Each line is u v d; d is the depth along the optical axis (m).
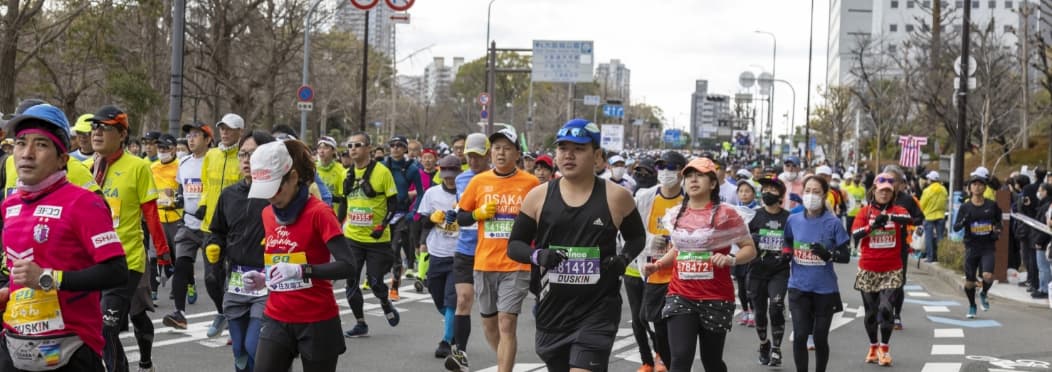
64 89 34.84
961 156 23.75
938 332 13.12
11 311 5.00
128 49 32.47
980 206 14.54
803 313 9.20
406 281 16.38
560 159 6.04
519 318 12.83
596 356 5.97
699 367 10.04
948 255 21.81
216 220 7.21
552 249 6.02
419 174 15.71
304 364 6.03
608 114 72.62
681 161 8.91
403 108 78.56
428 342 10.79
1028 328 13.73
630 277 9.53
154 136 14.39
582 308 6.03
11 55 27.19
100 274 5.03
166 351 9.66
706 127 132.88
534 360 10.02
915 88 40.59
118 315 7.43
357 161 11.23
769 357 10.49
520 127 99.38
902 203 11.95
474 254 9.15
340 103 52.38
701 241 7.49
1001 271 18.94
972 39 41.44
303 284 5.89
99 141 7.82
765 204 10.48
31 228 4.99
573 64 50.94
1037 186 19.78
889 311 10.55
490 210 8.45
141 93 30.62
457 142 15.80
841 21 130.38
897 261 10.59
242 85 34.72
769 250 10.31
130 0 29.55
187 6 32.94
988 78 37.03
